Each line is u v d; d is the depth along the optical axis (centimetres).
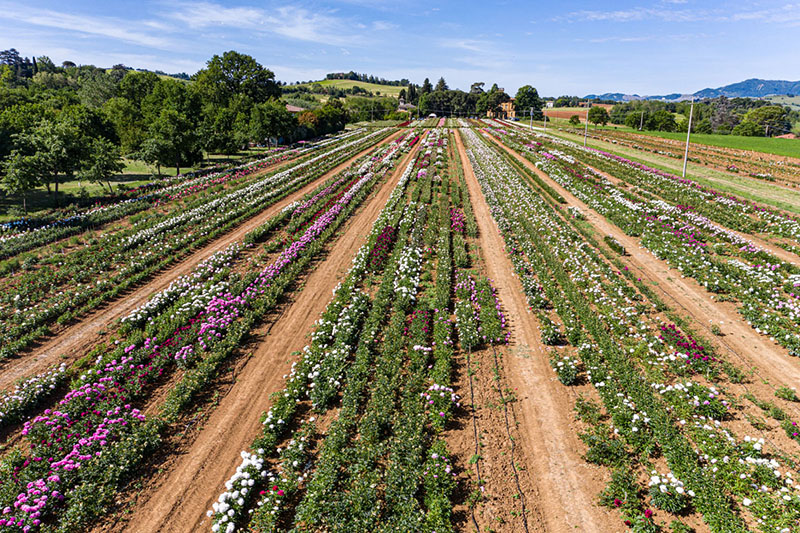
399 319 1750
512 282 2178
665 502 960
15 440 1228
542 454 1154
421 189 3938
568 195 3794
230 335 1684
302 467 1126
